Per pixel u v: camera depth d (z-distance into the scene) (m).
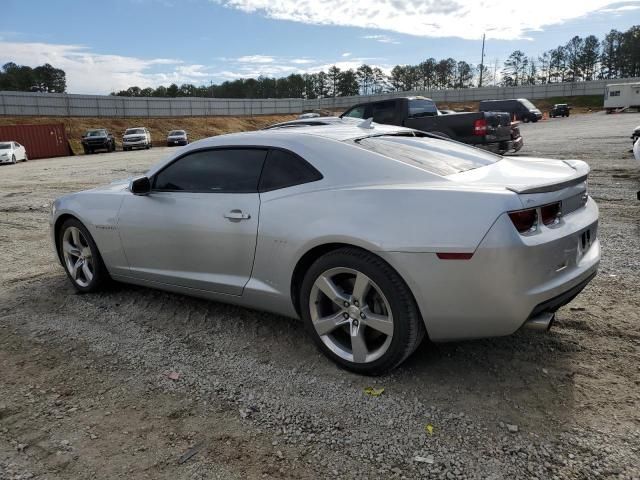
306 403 2.86
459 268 2.65
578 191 3.11
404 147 3.52
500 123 12.24
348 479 2.27
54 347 3.67
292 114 83.69
